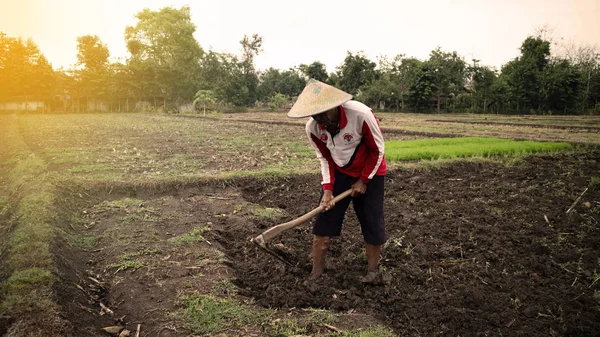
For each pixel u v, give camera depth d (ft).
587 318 11.33
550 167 29.01
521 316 11.42
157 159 32.99
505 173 27.40
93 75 152.35
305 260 14.65
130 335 10.27
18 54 144.36
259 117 106.11
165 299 11.64
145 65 150.71
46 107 149.89
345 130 12.11
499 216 18.92
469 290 12.37
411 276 13.35
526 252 15.40
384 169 13.05
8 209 20.01
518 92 125.18
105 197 21.80
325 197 12.96
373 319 10.90
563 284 13.15
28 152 36.55
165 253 14.61
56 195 19.67
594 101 128.88
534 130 61.11
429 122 81.82
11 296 10.46
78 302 11.38
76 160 32.01
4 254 13.82
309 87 11.96
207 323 10.40
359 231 17.28
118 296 12.09
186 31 155.74
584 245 15.98
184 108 148.87
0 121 88.28
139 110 154.81
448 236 16.72
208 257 14.25
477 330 10.83
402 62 140.77
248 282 13.12
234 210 20.01
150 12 163.02
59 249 14.07
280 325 10.38
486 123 78.18
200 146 42.22
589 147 37.88
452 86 136.15
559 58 130.31
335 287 12.87
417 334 10.66
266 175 25.38
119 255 14.57
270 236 12.57
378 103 147.13
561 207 20.08
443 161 29.66
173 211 19.48
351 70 146.61
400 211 19.79
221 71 149.48
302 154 35.45
